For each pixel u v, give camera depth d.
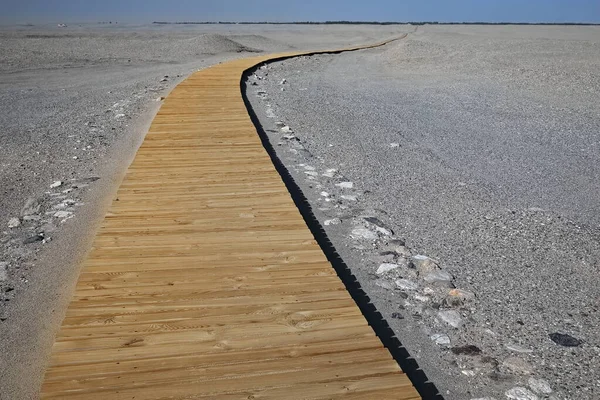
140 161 6.30
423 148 8.53
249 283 3.52
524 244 4.84
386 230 5.02
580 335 3.40
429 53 25.89
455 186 6.59
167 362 2.72
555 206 5.99
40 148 8.49
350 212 5.52
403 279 4.07
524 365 3.06
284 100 12.73
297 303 3.29
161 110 9.51
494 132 9.88
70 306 3.20
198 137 7.52
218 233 4.28
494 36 50.22
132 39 40.28
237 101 10.58
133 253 3.90
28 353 3.29
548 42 33.50
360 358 2.79
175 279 3.54
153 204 4.90
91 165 7.49
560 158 8.16
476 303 3.77
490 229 5.18
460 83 16.94
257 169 6.04
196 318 3.11
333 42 47.94
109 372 2.64
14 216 5.63
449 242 4.85
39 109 12.33
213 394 2.51
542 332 3.44
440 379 2.95
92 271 3.62
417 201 5.96
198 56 29.56
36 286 4.12
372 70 21.47
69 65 23.55
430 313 3.63
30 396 2.92
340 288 3.48
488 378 2.97
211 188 5.37
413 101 13.29
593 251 4.72
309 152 7.95
